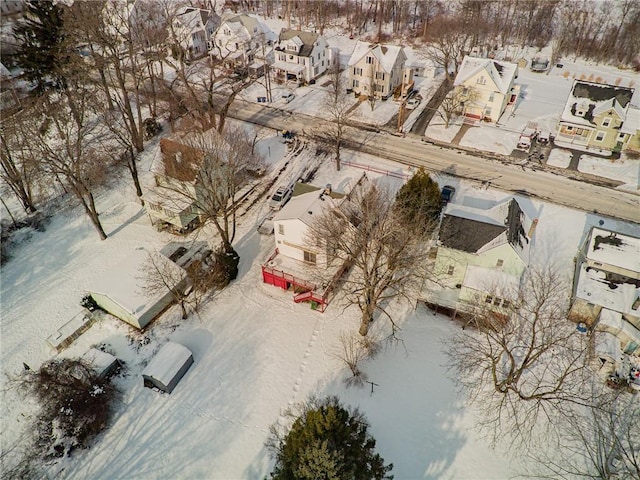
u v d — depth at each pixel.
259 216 48.91
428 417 31.81
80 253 45.56
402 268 36.50
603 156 57.16
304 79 76.81
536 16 95.44
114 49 56.81
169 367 33.66
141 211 50.44
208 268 41.56
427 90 74.00
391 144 60.25
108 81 74.81
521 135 58.88
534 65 81.25
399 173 54.56
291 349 36.25
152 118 64.62
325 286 38.56
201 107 57.38
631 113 57.38
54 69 62.38
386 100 70.88
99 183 50.53
